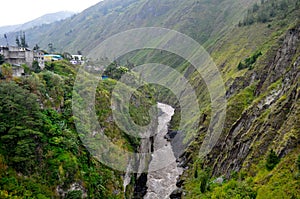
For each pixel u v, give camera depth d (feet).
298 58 206.80
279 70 249.96
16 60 247.91
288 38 257.14
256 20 554.05
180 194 228.22
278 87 218.59
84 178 180.65
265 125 187.83
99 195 185.47
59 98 215.92
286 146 152.87
